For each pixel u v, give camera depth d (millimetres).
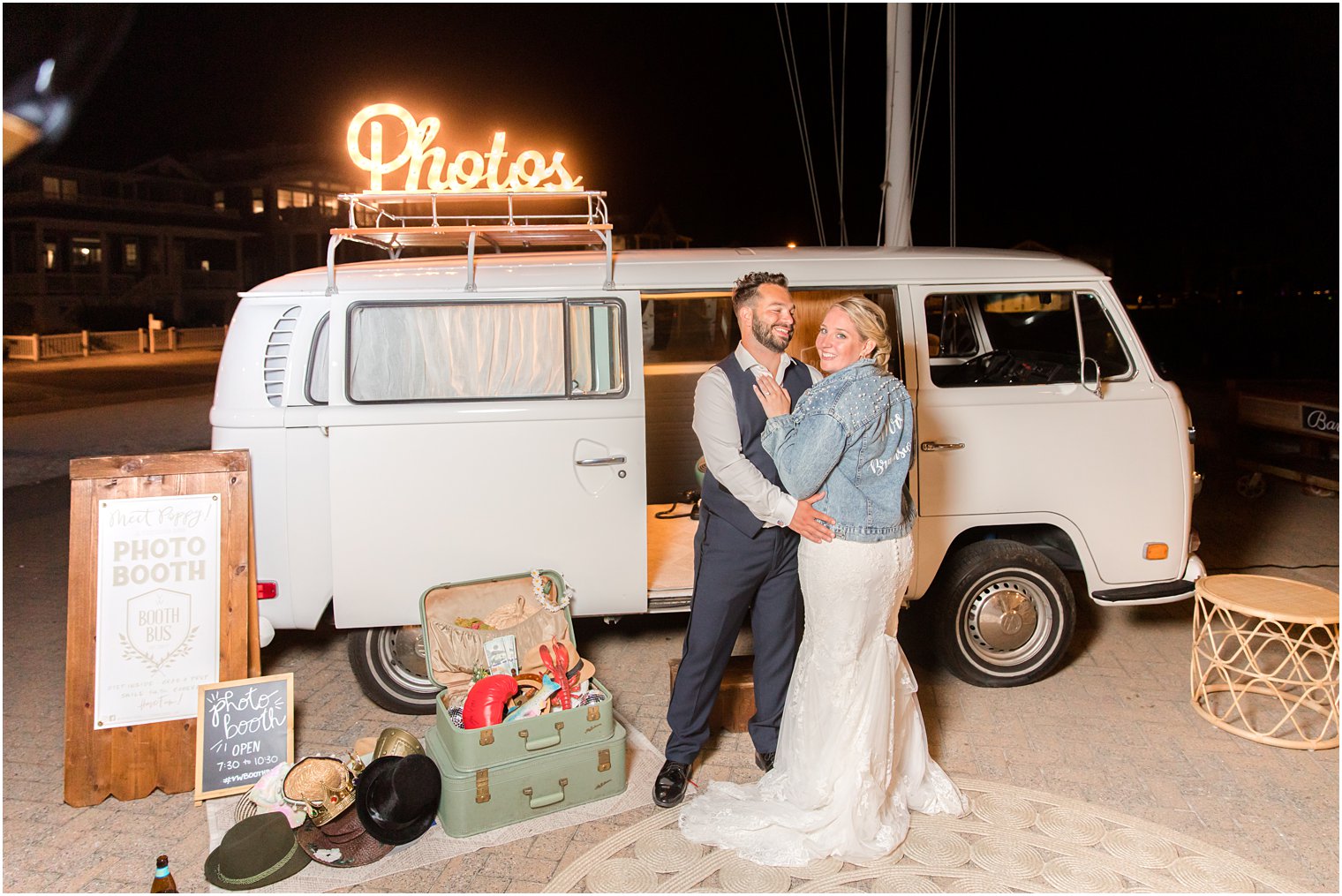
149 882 3074
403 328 3963
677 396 6109
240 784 3609
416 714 4219
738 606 3408
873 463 3045
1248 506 8289
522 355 4016
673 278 4109
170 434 12664
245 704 3648
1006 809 3391
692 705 3492
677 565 4574
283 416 3887
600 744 3465
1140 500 4312
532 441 3979
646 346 6172
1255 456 9164
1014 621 4348
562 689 3523
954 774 3646
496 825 3326
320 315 3959
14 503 8820
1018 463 4230
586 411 3990
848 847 3100
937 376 5172
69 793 3518
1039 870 3039
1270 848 3154
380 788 3252
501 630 3844
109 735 3566
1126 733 3994
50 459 10820
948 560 4363
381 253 12930
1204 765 3715
